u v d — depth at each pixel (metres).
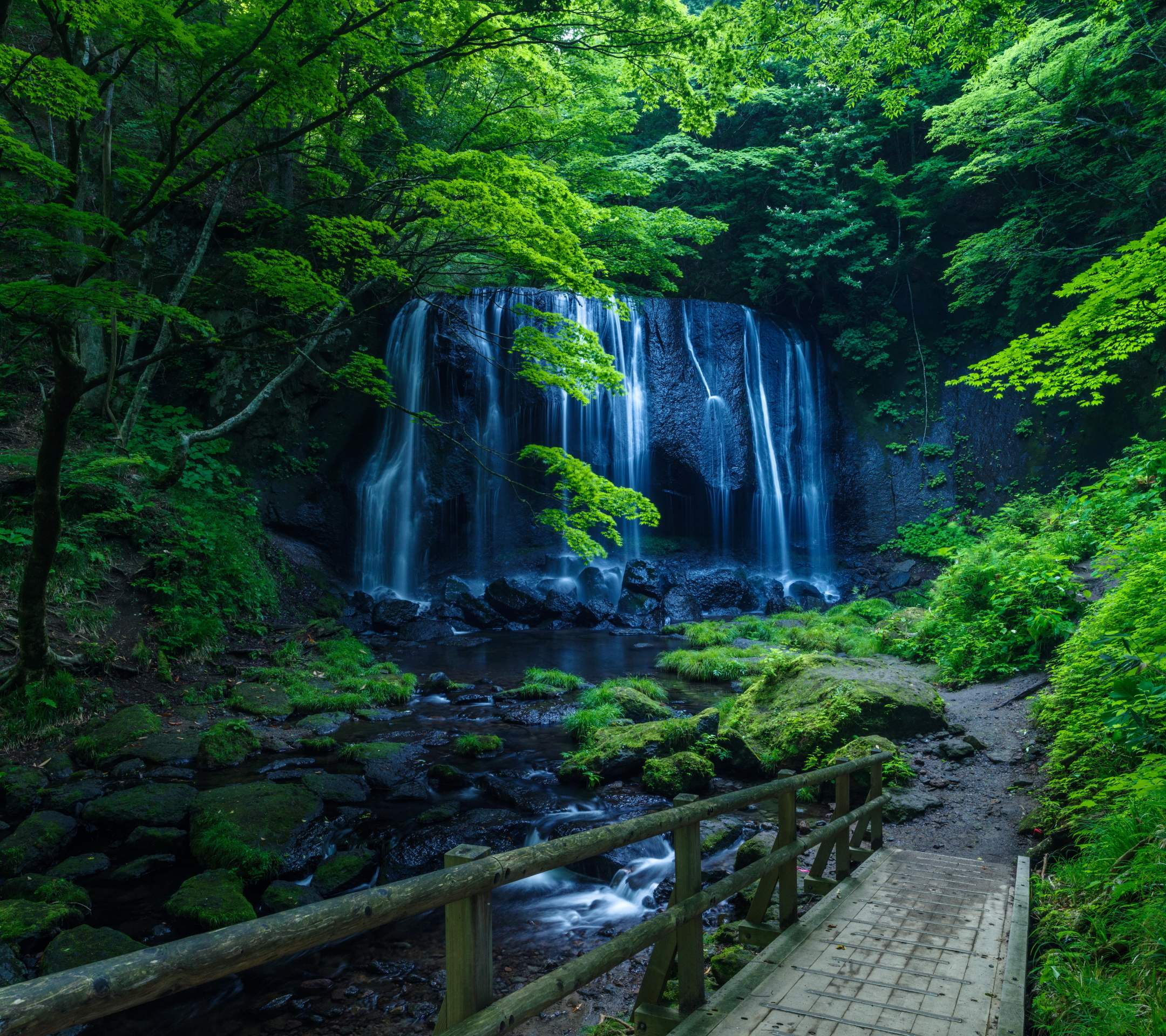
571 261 7.74
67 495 11.57
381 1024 4.16
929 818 6.36
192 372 16.03
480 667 13.64
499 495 20.52
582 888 5.86
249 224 9.94
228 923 4.98
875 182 22.02
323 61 6.37
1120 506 11.21
